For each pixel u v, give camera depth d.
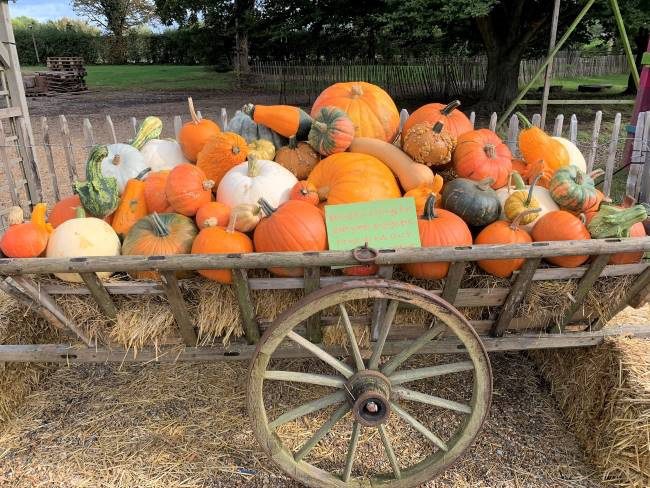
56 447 2.61
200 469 2.48
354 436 2.17
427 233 2.08
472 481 2.42
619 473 2.35
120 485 2.39
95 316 2.17
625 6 10.62
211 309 2.13
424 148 2.38
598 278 2.22
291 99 16.41
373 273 2.10
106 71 30.22
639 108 6.83
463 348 2.29
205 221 2.19
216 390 3.02
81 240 2.13
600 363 2.47
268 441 2.15
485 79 14.97
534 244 1.87
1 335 2.66
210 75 26.00
